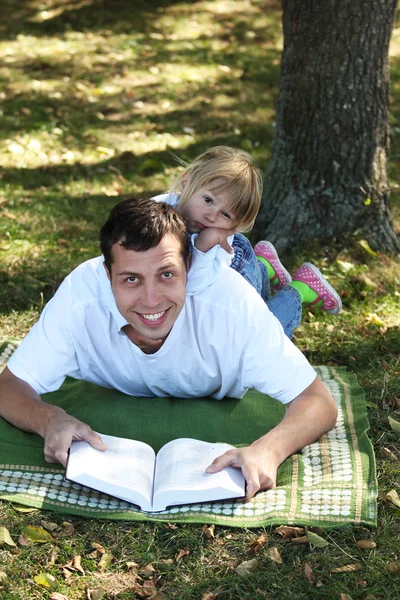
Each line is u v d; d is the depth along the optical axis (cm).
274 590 307
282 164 602
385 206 604
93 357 381
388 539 330
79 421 355
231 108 919
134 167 759
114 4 1231
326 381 442
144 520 334
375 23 564
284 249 590
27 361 370
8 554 317
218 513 338
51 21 1162
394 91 991
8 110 876
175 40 1126
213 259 361
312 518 334
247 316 358
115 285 338
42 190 700
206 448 355
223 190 391
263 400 412
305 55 573
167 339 363
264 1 1277
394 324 523
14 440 374
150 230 328
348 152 586
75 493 349
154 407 396
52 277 558
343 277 562
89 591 302
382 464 378
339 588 307
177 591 305
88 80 971
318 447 380
